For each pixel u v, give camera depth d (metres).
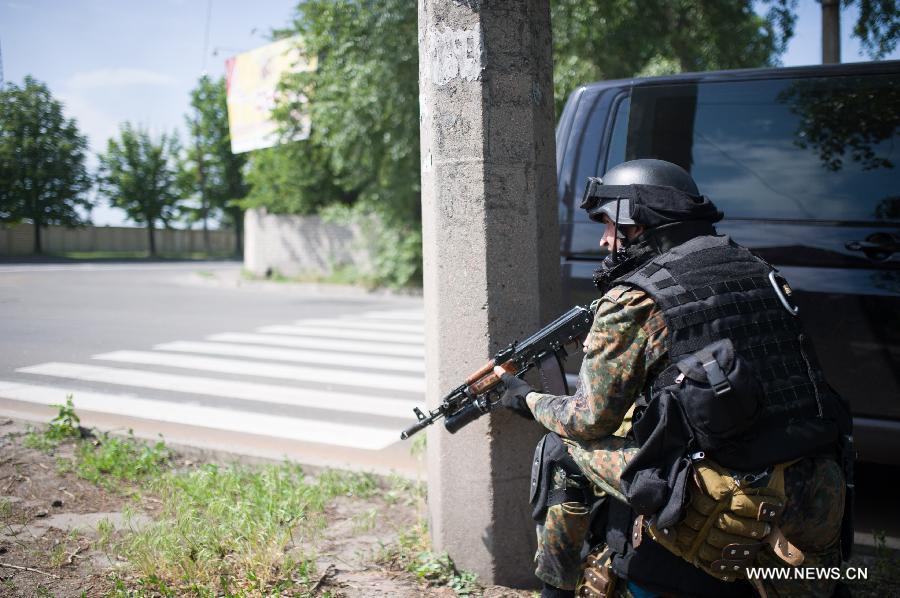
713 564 1.60
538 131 2.61
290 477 3.81
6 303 12.87
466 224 2.56
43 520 3.22
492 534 2.66
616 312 1.72
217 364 7.43
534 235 2.60
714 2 10.97
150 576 2.59
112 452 3.97
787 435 1.58
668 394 1.62
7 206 39.44
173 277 22.23
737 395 1.53
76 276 21.53
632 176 1.88
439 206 2.60
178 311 12.17
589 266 3.45
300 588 2.61
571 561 2.15
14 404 5.69
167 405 5.73
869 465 4.26
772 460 1.57
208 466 3.83
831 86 3.29
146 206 47.44
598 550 1.88
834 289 3.12
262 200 20.92
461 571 2.72
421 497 3.57
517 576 2.69
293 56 18.52
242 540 2.89
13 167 39.16
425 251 2.76
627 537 1.76
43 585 2.60
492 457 2.64
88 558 2.85
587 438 1.80
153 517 3.28
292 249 20.41
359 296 16.52
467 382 2.30
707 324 1.63
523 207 2.58
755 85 3.41
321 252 19.91
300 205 20.73
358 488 3.73
